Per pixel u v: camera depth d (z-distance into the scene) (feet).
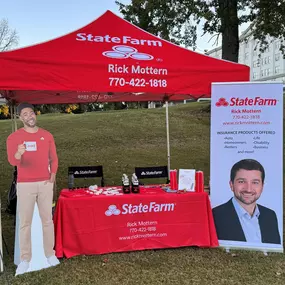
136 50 11.33
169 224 12.12
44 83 9.89
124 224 11.85
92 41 11.09
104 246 11.73
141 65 10.89
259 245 12.17
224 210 12.45
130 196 11.81
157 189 12.97
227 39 37.37
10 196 16.63
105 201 11.64
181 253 12.03
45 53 10.12
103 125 41.45
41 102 17.85
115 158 29.09
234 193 12.37
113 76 10.54
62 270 10.64
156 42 12.01
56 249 11.24
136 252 12.00
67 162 27.73
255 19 34.65
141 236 12.00
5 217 16.33
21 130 10.21
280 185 12.09
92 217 11.56
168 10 33.30
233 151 12.35
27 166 10.23
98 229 11.64
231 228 12.39
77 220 11.43
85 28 11.46
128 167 26.68
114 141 34.91
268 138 12.09
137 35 12.01
